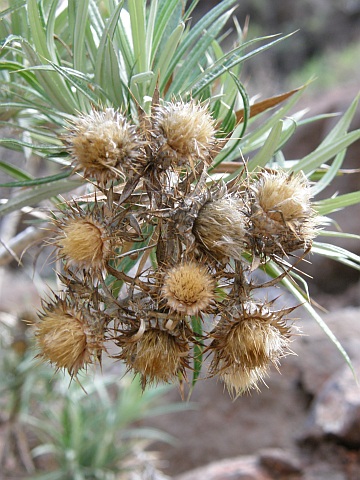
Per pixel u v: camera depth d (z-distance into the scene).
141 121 0.17
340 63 1.89
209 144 0.17
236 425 0.70
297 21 2.26
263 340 0.16
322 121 1.26
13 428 0.57
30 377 0.53
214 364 0.17
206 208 0.16
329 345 0.71
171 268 0.16
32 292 0.93
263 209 0.16
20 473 0.59
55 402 0.68
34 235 0.29
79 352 0.16
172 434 0.71
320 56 2.15
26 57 0.20
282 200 0.16
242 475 0.54
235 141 0.21
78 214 0.16
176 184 0.16
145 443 0.67
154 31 0.21
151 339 0.16
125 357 0.16
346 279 1.17
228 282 0.17
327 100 1.29
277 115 0.22
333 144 0.22
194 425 0.71
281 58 2.21
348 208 1.15
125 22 0.23
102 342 0.16
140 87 0.21
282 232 0.16
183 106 0.17
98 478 0.61
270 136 0.20
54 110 0.20
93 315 0.16
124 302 0.16
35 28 0.20
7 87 0.26
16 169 0.26
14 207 0.21
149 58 0.21
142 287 0.16
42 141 0.28
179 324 0.16
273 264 0.19
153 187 0.16
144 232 0.18
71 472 0.60
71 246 0.16
